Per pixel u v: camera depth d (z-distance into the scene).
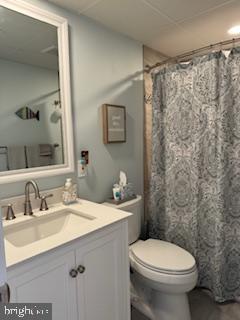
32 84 1.40
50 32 1.46
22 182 1.37
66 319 1.02
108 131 1.82
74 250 1.04
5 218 1.26
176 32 1.92
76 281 1.06
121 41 1.93
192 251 1.88
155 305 1.60
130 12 1.59
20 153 1.36
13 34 1.31
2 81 1.28
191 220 1.88
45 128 1.47
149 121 2.27
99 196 1.82
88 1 1.45
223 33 1.95
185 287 1.43
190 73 1.81
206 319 1.60
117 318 1.29
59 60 1.51
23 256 0.87
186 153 1.89
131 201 1.81
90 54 1.69
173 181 1.98
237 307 1.72
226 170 1.68
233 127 1.67
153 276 1.46
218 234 1.71
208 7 1.54
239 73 1.61
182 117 1.89
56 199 1.52
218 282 1.73
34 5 1.38
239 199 1.71
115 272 1.26
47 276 0.94
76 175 1.66
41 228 1.33
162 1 1.46
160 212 2.16
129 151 2.08
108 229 1.20
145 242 1.81
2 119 1.29
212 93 1.67
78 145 1.66
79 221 1.36
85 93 1.68
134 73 2.08
